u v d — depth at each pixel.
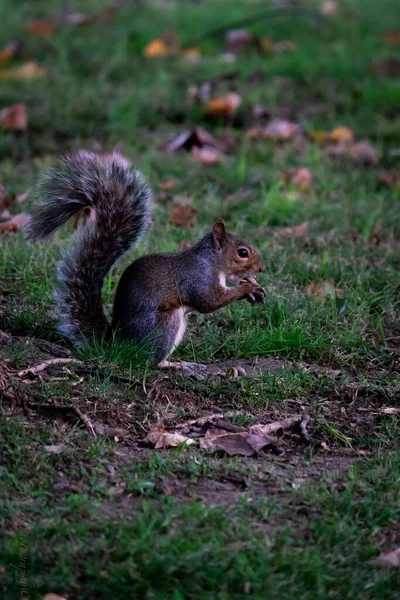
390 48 21.33
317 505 7.27
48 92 17.91
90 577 6.30
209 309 9.96
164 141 16.42
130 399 8.80
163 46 19.89
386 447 8.47
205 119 17.45
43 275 11.19
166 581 6.28
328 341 10.27
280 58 20.08
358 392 9.39
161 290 9.70
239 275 10.14
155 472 7.64
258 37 21.16
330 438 8.58
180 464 7.79
